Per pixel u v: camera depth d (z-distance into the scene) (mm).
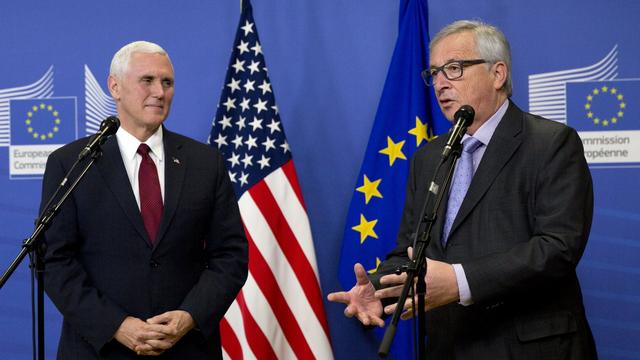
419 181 2641
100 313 2439
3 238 3861
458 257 2346
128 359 2490
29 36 3893
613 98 3594
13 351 3834
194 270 2650
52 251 2518
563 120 3623
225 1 3832
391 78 3561
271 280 3389
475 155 2479
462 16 3693
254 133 3516
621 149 3582
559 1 3635
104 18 3873
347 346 3709
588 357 2264
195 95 3826
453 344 2348
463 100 2434
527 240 2303
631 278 3557
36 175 3873
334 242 3744
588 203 2340
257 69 3572
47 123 3873
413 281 2023
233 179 3482
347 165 3750
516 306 2270
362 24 3764
